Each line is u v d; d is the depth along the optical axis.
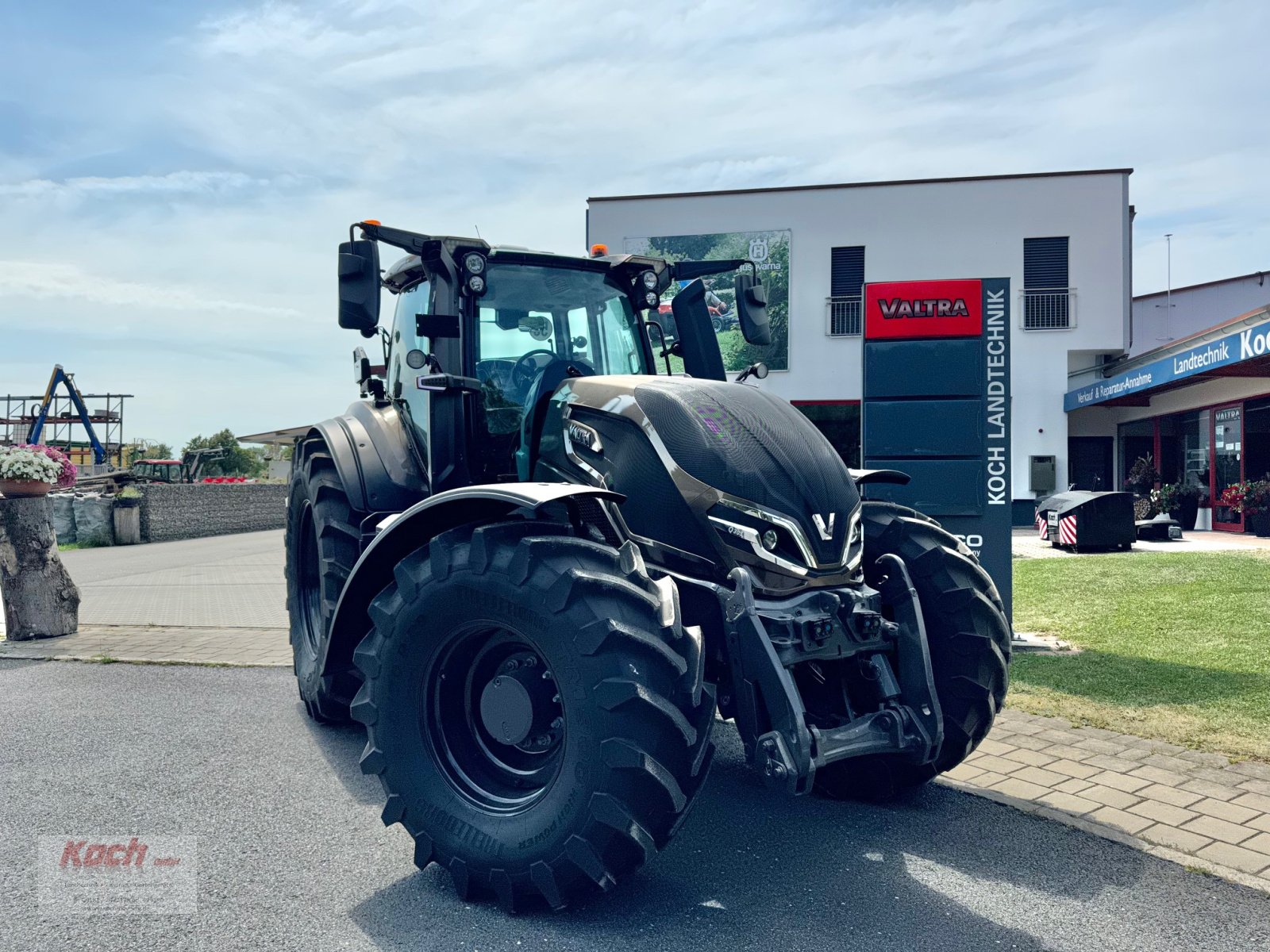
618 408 3.38
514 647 3.08
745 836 3.42
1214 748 4.24
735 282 4.52
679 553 3.13
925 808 3.67
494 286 4.24
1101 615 7.39
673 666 2.63
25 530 7.63
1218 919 2.75
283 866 3.19
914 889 2.96
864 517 3.79
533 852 2.73
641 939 2.66
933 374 6.49
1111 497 12.49
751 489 3.08
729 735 4.76
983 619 3.56
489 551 2.87
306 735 4.77
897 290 6.52
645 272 4.58
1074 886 2.98
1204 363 14.45
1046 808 3.62
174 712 5.25
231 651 7.03
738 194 21.59
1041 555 12.30
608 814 2.59
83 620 8.80
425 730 3.06
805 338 21.52
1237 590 8.30
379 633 3.12
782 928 2.71
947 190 20.94
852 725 3.04
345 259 3.70
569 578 2.70
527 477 3.86
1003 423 6.48
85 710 5.29
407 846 3.36
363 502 4.32
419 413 4.50
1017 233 20.73
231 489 24.50
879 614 3.16
